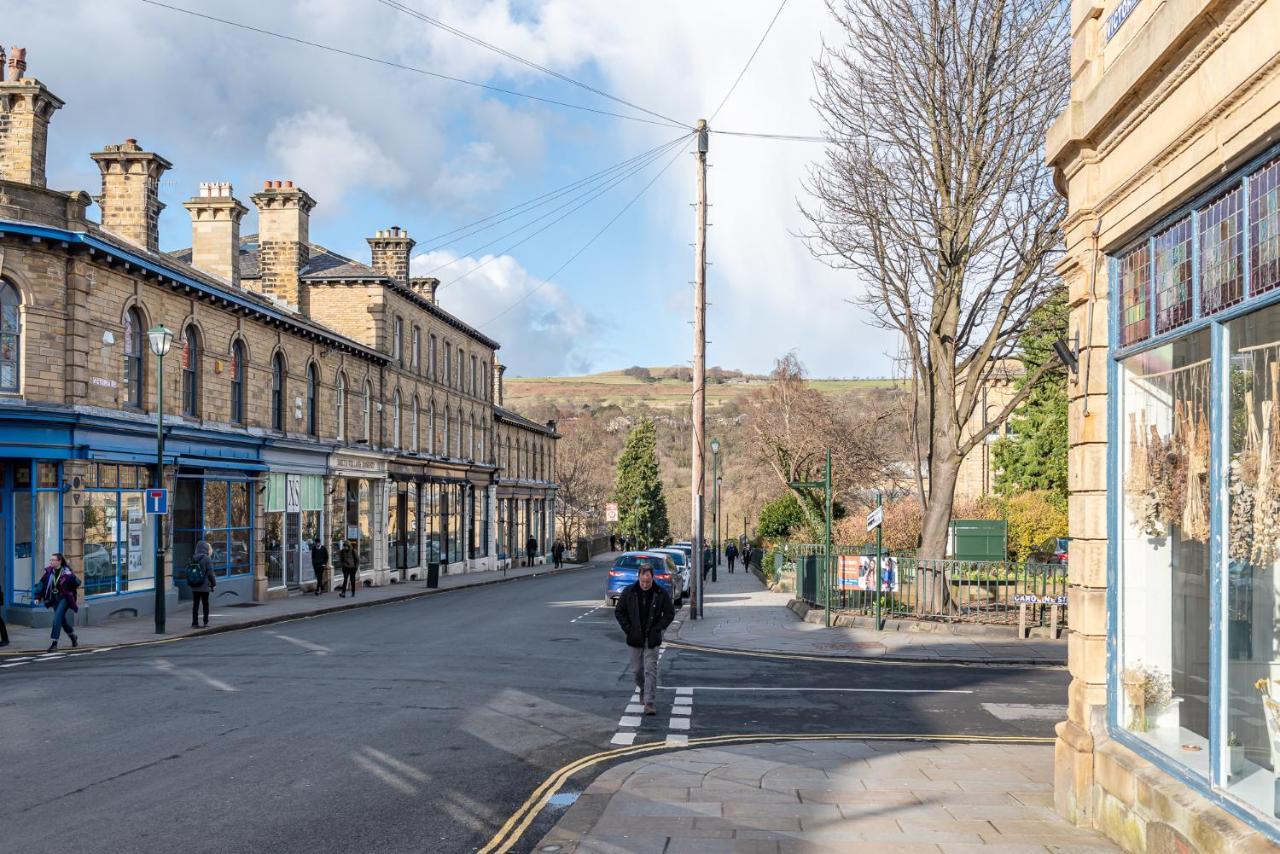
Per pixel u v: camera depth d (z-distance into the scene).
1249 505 6.09
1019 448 45.91
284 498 34.00
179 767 9.73
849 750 10.92
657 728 12.32
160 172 28.33
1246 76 5.79
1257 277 5.93
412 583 44.47
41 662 17.45
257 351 32.06
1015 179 22.98
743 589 44.50
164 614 22.14
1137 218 7.50
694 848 7.26
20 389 22.31
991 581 23.84
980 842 7.42
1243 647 6.12
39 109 23.98
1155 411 7.51
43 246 22.55
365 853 7.35
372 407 41.94
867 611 24.70
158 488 22.02
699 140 27.14
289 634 22.22
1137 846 7.04
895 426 56.06
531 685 15.21
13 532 22.72
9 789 8.89
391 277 43.03
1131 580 7.82
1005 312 23.67
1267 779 5.85
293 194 40.84
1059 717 13.38
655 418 147.62
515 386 178.12
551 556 82.06
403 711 12.82
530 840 7.73
